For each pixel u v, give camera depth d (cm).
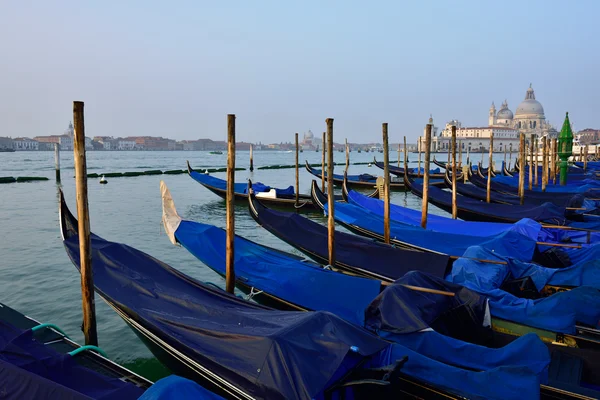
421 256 1030
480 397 529
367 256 1081
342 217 1421
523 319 760
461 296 760
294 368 509
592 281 894
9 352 574
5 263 1341
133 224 1995
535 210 1571
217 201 2795
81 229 707
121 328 916
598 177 3262
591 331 736
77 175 696
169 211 1185
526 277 941
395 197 3206
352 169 6931
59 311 989
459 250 1159
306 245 1173
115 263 841
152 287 780
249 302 748
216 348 582
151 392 429
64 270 1277
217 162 9475
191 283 826
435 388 552
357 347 555
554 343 720
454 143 1655
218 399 446
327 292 873
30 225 1948
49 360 576
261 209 1306
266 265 999
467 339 740
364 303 827
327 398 521
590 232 1279
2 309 766
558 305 752
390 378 530
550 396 579
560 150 2761
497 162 9950
